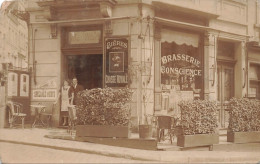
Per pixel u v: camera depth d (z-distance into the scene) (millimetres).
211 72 13227
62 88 12172
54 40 12242
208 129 9453
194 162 7988
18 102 11977
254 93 15039
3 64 11828
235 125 10086
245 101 10312
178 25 12328
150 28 11742
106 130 9305
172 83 12398
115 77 11617
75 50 12125
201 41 13102
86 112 9547
